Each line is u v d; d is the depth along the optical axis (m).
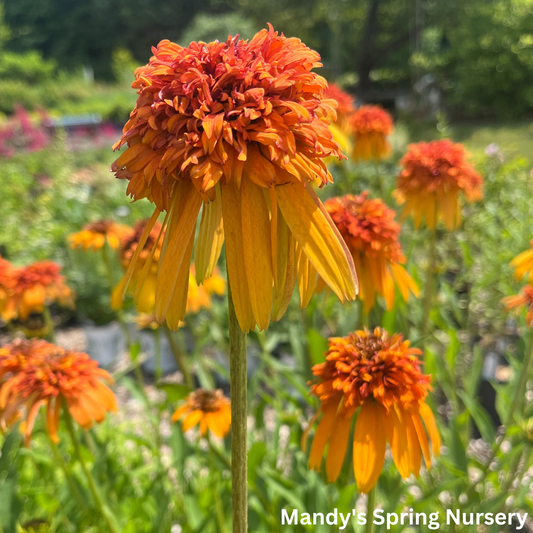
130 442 0.52
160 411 0.37
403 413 0.21
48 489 0.36
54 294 0.48
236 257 0.14
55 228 0.98
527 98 2.55
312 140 0.13
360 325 0.32
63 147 1.55
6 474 0.29
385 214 0.31
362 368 0.21
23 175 1.37
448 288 0.48
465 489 0.35
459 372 0.58
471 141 2.17
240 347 0.16
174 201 0.14
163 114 0.14
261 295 0.13
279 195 0.14
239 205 0.14
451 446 0.35
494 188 0.77
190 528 0.32
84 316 0.88
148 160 0.14
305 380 0.39
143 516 0.34
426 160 0.38
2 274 0.45
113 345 0.78
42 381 0.27
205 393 0.32
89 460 0.34
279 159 0.13
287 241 0.15
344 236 0.30
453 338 0.40
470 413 0.39
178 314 0.14
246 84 0.14
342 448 0.21
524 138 2.14
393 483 0.33
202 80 0.13
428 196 0.38
